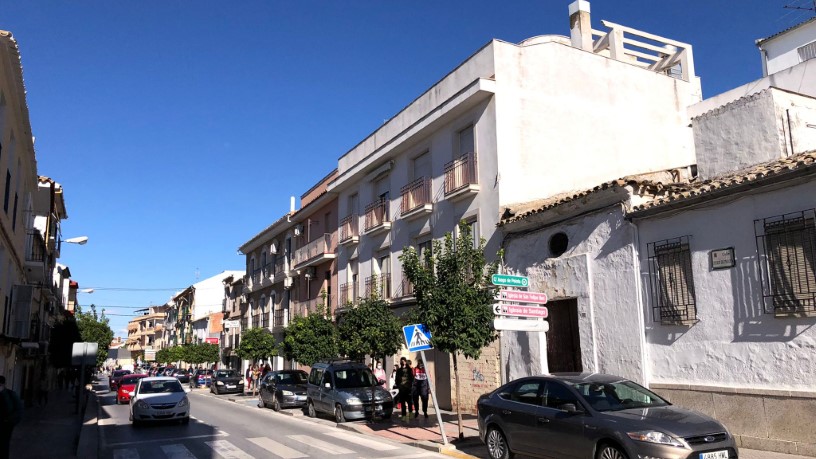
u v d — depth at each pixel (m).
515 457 9.67
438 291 12.09
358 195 26.11
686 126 21.06
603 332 12.75
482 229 17.30
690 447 7.09
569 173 18.09
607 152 19.09
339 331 18.30
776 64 25.59
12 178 16.47
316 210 31.48
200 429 16.09
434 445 11.71
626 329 12.20
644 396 8.70
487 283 12.51
